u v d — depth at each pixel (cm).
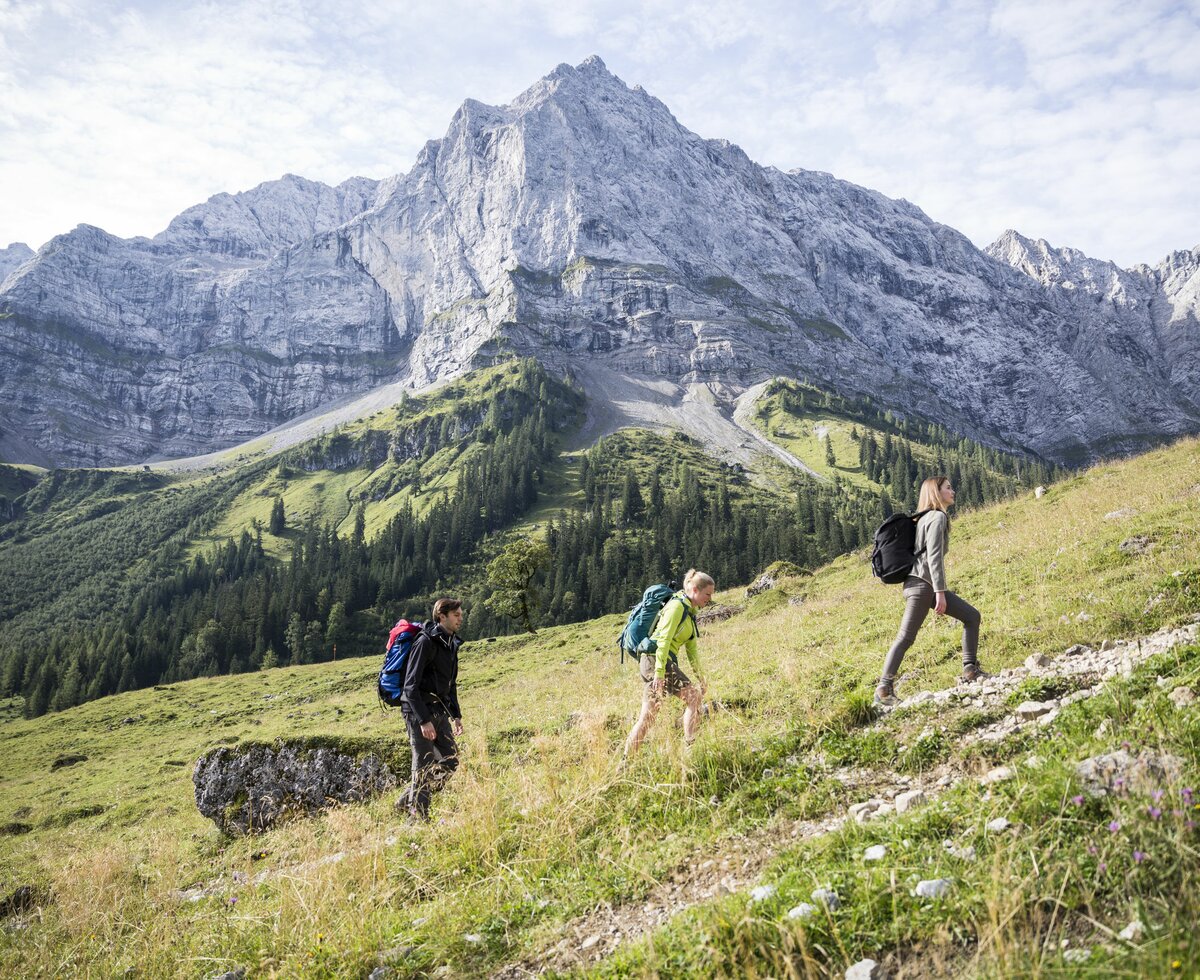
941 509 823
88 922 880
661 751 796
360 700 4172
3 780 4116
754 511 19525
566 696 2075
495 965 525
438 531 18412
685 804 698
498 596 7444
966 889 417
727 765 746
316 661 13588
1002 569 1584
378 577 16325
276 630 14350
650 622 840
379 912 663
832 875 465
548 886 623
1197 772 436
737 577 14925
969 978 354
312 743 1492
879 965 383
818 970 393
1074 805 443
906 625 813
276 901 779
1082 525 1766
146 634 14612
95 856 1129
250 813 1445
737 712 1045
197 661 13675
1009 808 472
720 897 494
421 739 941
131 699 6406
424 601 15750
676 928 468
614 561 15225
